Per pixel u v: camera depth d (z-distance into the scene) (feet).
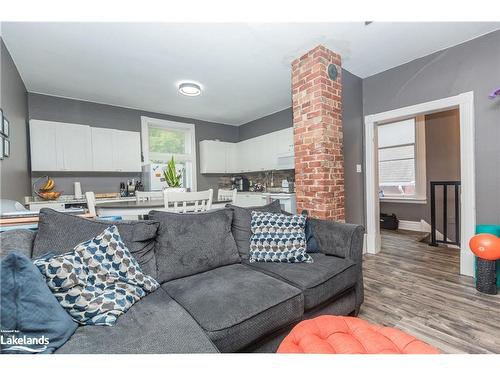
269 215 6.65
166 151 16.85
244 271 5.39
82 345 2.93
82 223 4.60
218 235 5.93
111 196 13.67
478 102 8.26
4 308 2.70
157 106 14.73
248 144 17.97
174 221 5.56
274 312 4.06
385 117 10.61
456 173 13.66
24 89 11.17
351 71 10.68
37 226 4.65
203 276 5.16
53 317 2.97
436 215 13.42
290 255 5.90
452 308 6.31
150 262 5.00
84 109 13.35
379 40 8.41
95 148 13.04
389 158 17.17
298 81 9.36
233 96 13.43
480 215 8.25
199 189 17.76
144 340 3.07
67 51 8.58
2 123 7.46
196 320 3.64
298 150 9.41
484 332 5.29
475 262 7.45
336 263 5.71
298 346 3.17
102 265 4.01
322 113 8.57
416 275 8.52
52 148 11.82
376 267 9.32
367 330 3.39
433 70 9.23
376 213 11.11
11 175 8.71
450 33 8.01
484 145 8.16
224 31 7.70
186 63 9.69
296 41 8.34
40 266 3.33
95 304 3.52
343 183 9.37
